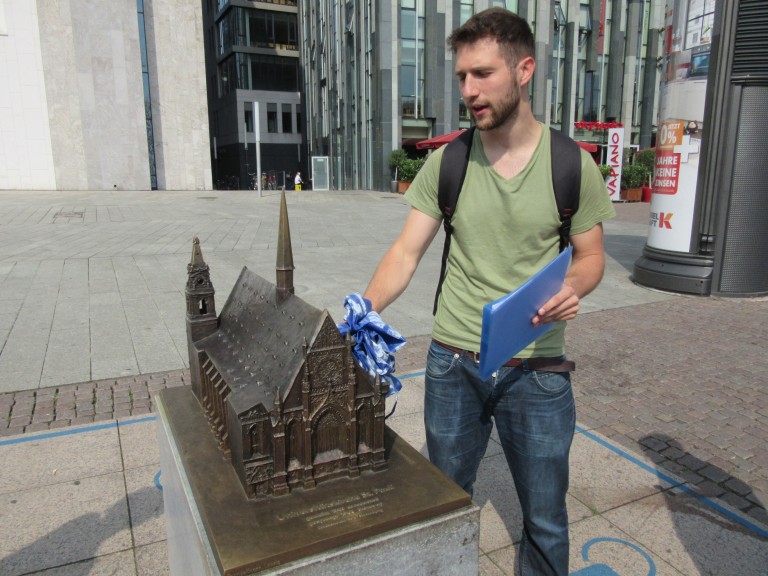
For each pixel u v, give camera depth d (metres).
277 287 1.69
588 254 1.71
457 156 1.75
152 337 5.19
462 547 1.45
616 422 3.74
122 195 19.73
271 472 1.42
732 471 3.15
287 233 1.65
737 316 6.20
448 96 24.27
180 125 23.56
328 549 1.28
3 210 14.56
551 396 1.74
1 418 3.65
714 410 3.92
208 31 48.81
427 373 1.94
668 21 6.95
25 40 20.23
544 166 1.64
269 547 1.24
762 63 6.25
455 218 1.77
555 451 1.76
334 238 11.34
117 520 2.60
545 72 25.09
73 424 3.57
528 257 1.72
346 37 27.97
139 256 8.98
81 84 21.02
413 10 23.52
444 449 1.89
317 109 35.44
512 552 2.47
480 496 2.87
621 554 2.46
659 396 4.15
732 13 6.21
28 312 5.91
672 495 2.89
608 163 20.45
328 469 1.50
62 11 20.41
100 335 5.24
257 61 43.41
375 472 1.55
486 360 1.33
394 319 5.96
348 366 1.47
